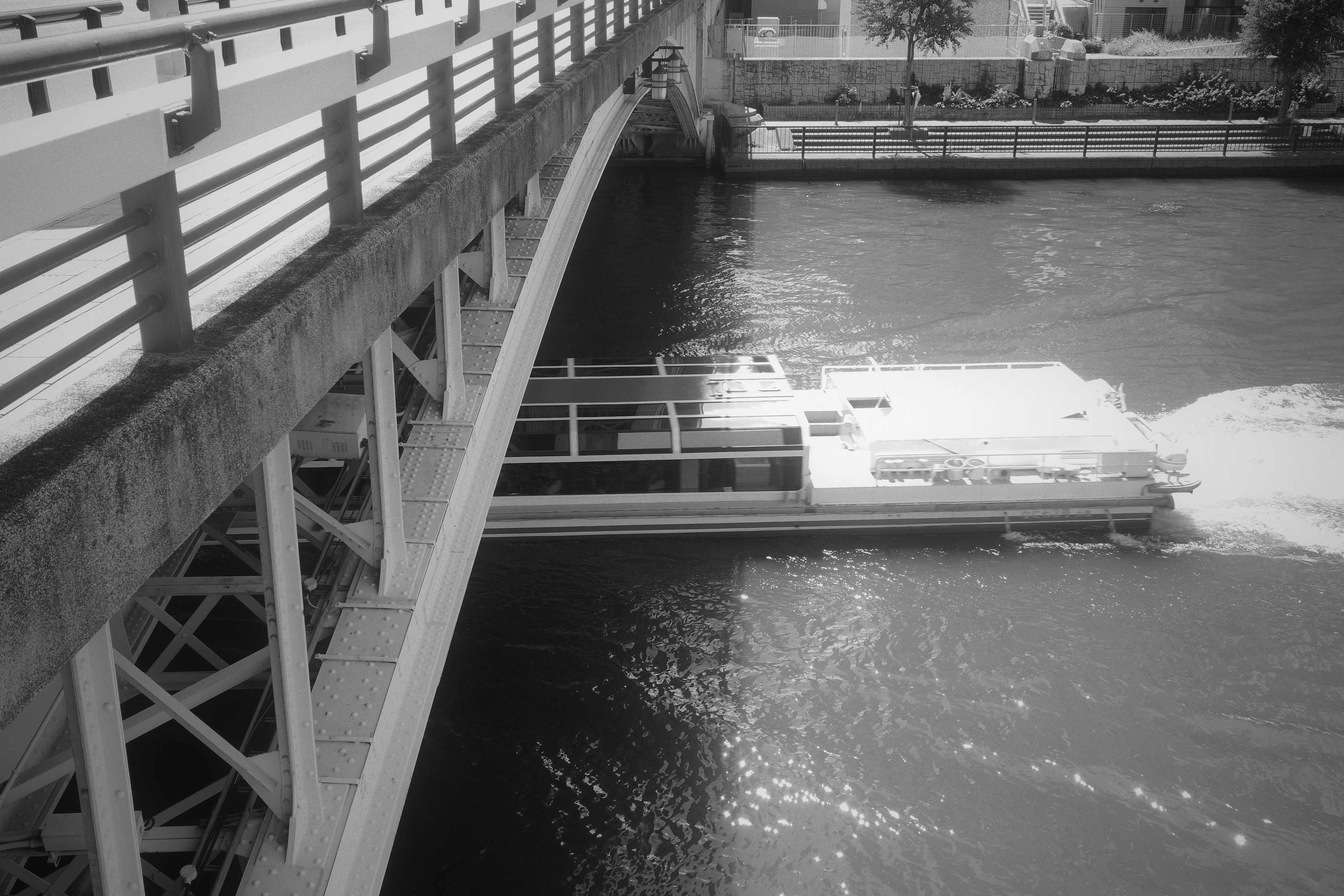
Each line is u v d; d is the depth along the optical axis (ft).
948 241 131.85
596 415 68.90
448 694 56.08
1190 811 48.85
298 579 20.06
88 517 10.68
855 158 166.09
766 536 69.92
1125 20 210.38
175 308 13.10
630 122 160.35
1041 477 70.74
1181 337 102.01
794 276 119.75
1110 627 60.95
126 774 15.14
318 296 16.66
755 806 49.75
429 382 33.50
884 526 69.97
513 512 68.80
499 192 30.32
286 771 21.16
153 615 27.25
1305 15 173.27
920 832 48.16
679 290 115.44
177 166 12.09
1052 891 45.37
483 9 28.63
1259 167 166.09
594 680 57.36
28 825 22.11
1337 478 76.28
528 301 42.75
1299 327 103.81
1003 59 189.37
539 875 46.44
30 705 22.44
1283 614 61.67
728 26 192.34
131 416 11.59
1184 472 72.08
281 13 13.85
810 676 57.62
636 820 49.08
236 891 21.42
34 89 11.82
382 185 23.66
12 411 13.60
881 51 195.52
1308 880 45.57
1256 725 53.62
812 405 79.30
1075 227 136.98
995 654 59.00
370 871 22.56
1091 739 53.01
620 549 68.85
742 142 167.94
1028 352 99.30
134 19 31.89
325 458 28.50
